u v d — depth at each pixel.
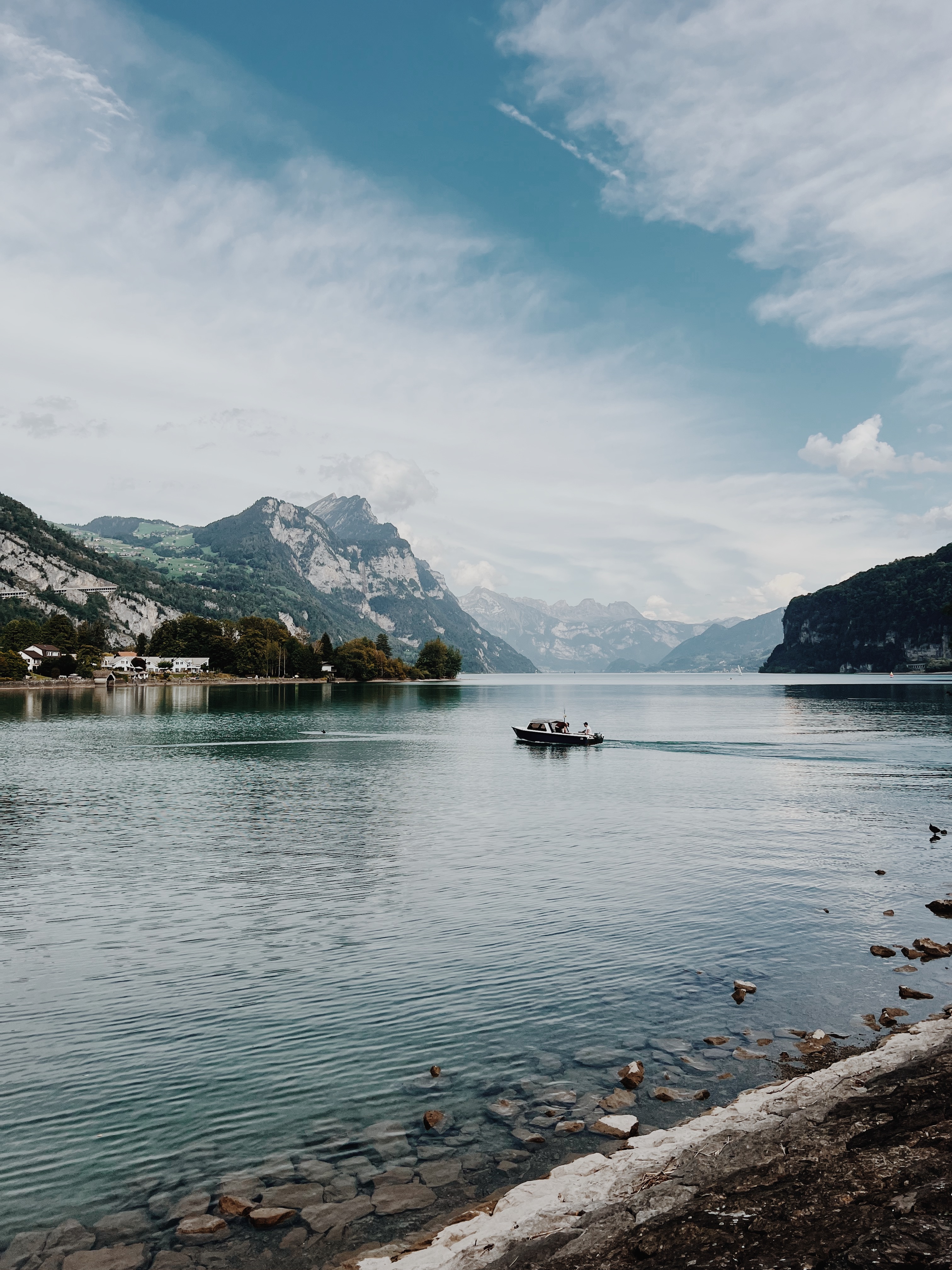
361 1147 12.27
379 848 34.25
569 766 65.88
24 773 59.94
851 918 23.98
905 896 26.42
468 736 94.00
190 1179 11.48
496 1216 9.98
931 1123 11.16
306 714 131.50
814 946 21.45
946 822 40.62
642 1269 8.39
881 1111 11.80
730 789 52.66
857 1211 9.01
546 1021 16.72
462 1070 14.67
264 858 32.41
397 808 45.12
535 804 46.31
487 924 23.27
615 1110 13.25
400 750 78.12
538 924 23.27
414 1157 11.99
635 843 35.31
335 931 22.69
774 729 104.31
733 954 20.83
